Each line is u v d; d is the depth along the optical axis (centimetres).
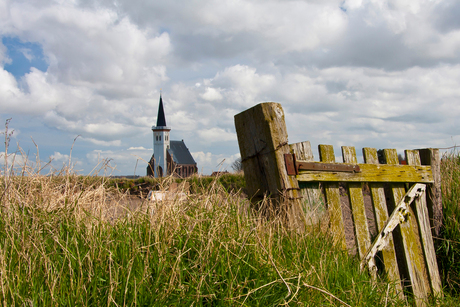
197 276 177
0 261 154
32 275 158
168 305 158
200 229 203
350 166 294
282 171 253
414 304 299
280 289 183
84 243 188
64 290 154
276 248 222
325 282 207
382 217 314
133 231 207
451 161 497
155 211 225
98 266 168
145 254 187
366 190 802
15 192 243
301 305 177
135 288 147
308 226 257
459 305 304
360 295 212
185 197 259
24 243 178
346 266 242
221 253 195
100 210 228
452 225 362
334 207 283
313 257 223
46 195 253
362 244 288
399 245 327
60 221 212
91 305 151
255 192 278
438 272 342
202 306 165
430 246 345
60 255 180
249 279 187
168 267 179
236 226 223
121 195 268
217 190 258
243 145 285
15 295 146
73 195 257
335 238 267
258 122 266
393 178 327
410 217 339
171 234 202
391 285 257
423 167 359
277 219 243
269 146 258
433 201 368
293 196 253
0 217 214
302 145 280
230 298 163
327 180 278
